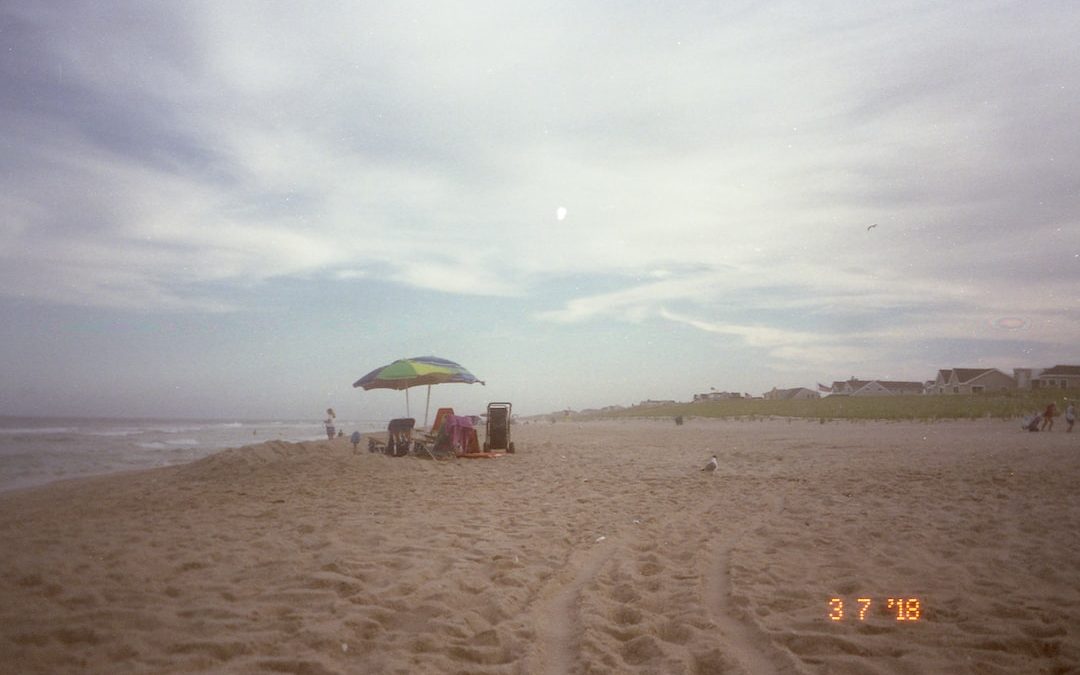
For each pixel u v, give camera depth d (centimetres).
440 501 792
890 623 371
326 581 419
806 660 320
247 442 3120
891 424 3441
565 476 1112
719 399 10631
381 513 693
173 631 333
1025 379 6950
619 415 7938
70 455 2109
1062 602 406
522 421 8594
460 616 369
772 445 1961
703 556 530
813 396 10038
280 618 358
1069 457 1388
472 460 1414
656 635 359
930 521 675
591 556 533
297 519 645
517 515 702
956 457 1435
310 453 1331
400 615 370
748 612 386
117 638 322
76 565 449
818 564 502
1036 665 315
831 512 738
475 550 525
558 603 414
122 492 956
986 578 461
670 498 850
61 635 324
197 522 630
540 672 305
